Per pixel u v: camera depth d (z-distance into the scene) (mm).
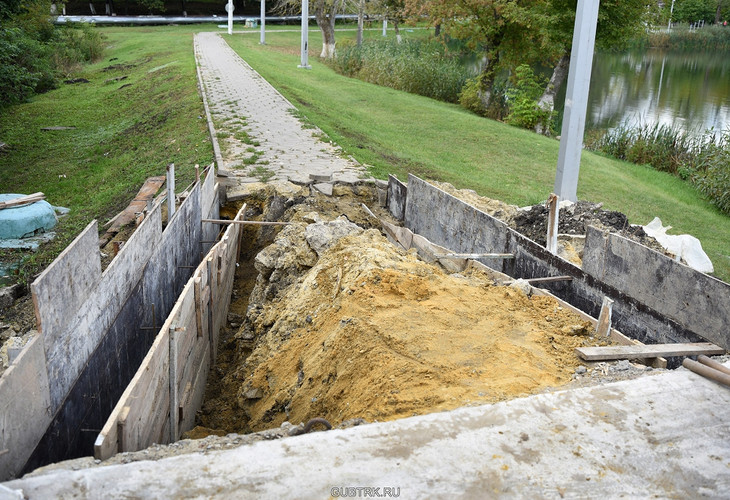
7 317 10648
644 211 17266
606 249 8734
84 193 17781
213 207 13023
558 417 5234
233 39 51250
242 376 8305
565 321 7457
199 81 27750
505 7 28250
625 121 30516
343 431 4957
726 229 16922
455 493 4363
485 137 23359
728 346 6969
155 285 9055
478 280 8562
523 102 27766
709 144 22656
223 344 9867
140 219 11297
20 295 11586
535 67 48469
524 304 7773
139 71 36438
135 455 4809
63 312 5852
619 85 43312
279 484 4371
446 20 31547
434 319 6934
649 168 23547
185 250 10727
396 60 35625
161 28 61062
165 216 12289
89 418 6594
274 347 8047
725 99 38719
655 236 13352
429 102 30484
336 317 7137
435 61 35906
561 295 9484
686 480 4617
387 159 18328
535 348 6656
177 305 7020
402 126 24344
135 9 71875
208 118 20594
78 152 22500
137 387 5539
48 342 5523
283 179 14719
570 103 14203
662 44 67625
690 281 7465
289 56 43812
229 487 4332
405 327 6695
